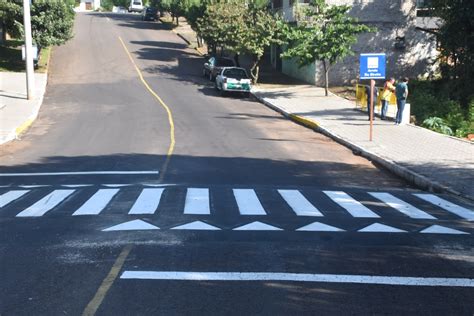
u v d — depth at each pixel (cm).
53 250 748
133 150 1856
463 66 2822
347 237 833
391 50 3678
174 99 3189
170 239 802
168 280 627
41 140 2084
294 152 1867
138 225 889
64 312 539
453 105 2530
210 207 1046
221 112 2812
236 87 3356
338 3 3569
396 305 567
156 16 7781
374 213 1027
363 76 1964
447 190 1286
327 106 2947
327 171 1576
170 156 1745
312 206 1078
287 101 3123
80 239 804
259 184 1353
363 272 668
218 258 712
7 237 822
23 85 3456
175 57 4859
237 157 1750
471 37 2761
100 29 6412
